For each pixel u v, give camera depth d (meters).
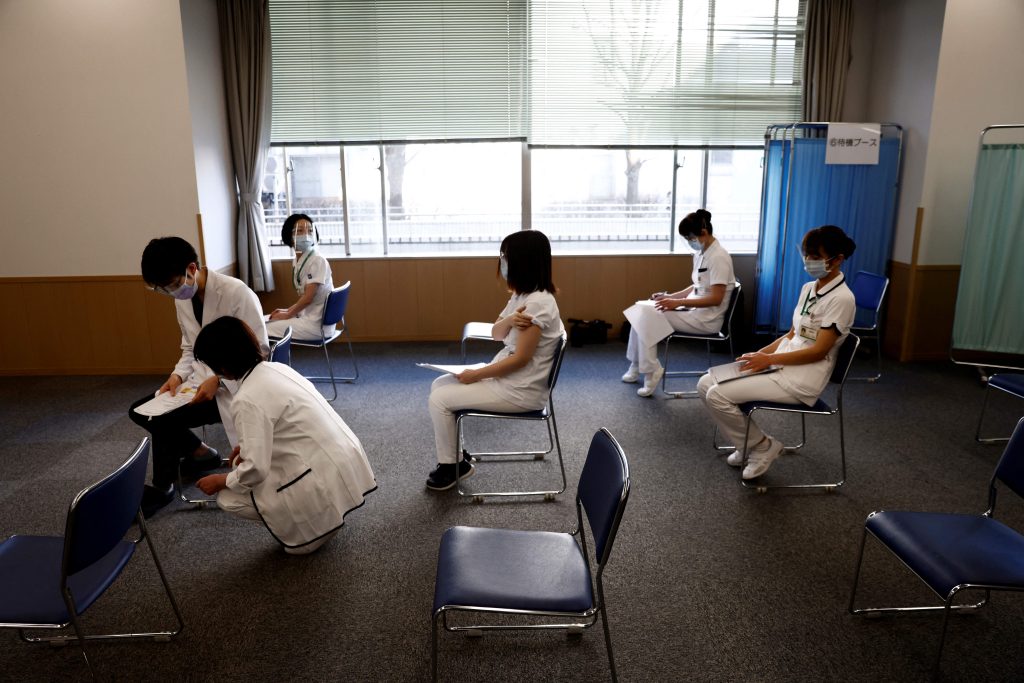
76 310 4.96
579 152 5.86
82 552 1.69
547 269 2.95
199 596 2.41
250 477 2.29
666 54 5.51
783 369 3.18
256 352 2.39
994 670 2.04
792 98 5.67
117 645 2.17
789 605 2.35
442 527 2.87
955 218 5.15
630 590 2.44
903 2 5.21
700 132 5.68
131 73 4.61
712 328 4.46
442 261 5.76
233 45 5.19
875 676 2.02
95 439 3.84
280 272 5.72
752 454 3.29
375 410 4.25
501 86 5.52
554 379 3.03
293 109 5.50
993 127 4.58
